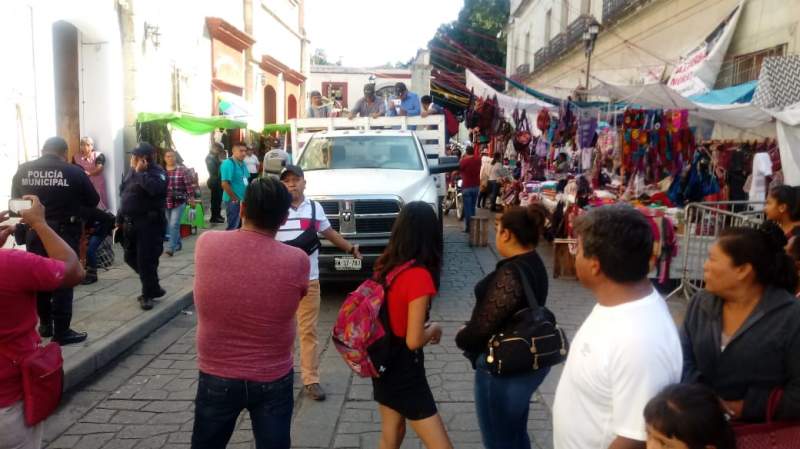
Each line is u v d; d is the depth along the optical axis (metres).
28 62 8.80
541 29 29.52
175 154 10.09
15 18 8.51
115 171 11.54
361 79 39.00
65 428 4.41
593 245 1.97
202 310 2.81
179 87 14.09
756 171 9.16
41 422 2.73
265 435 2.90
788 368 2.14
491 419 3.06
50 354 2.71
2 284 2.50
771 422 2.12
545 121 13.20
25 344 2.64
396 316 2.98
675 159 9.60
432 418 3.06
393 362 3.03
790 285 2.26
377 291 2.99
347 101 39.06
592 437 1.96
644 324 1.89
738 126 9.80
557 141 12.70
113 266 8.94
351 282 8.84
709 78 13.02
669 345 1.88
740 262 2.19
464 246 11.83
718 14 13.47
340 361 5.78
